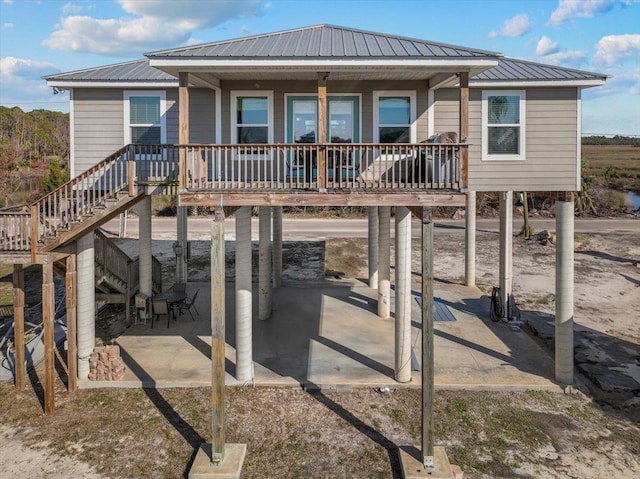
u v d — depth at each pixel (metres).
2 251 8.52
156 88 10.35
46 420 8.04
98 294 12.65
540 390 9.05
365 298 15.03
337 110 10.04
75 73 10.62
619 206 35.00
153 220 31.33
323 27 10.98
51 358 8.28
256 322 12.73
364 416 8.19
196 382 9.22
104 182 9.59
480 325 12.50
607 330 12.45
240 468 6.71
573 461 6.94
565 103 10.11
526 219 25.59
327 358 10.37
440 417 8.12
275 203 8.05
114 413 8.27
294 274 18.61
